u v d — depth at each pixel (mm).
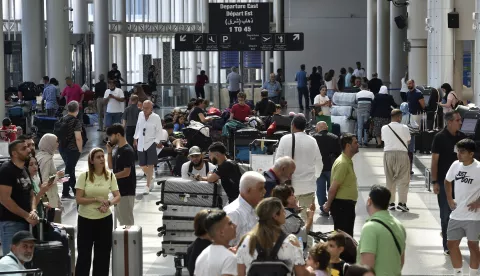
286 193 15125
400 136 26266
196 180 19938
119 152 21438
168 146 33781
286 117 32406
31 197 17375
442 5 42188
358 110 41625
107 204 18359
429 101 39125
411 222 25156
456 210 18328
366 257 13500
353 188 19797
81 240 18469
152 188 30875
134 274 17891
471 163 18188
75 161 28828
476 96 33031
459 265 18547
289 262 12367
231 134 32844
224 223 12461
